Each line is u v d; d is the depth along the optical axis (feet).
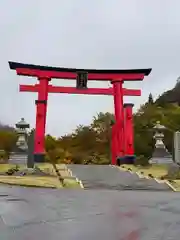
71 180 85.81
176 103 282.56
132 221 35.42
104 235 28.37
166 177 94.27
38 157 139.33
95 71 152.25
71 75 151.74
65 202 49.85
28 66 148.87
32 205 45.91
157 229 31.30
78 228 31.27
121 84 153.17
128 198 57.21
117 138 148.46
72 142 229.66
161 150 140.56
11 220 34.83
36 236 27.48
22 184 75.87
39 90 148.36
